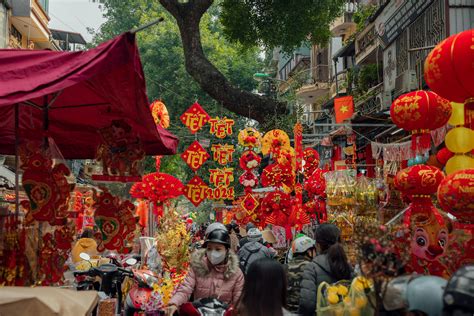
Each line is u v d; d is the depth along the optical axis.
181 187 10.62
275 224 11.54
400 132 12.91
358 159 16.56
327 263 4.98
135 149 5.95
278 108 16.59
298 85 24.81
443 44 4.65
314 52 33.22
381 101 16.34
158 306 6.74
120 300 8.08
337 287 4.18
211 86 16.14
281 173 11.59
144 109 5.46
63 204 5.75
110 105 6.29
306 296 4.88
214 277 5.40
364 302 3.98
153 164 31.23
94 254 8.71
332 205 8.53
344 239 7.83
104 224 5.96
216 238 5.30
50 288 3.78
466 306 2.67
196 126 13.40
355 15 23.44
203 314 5.02
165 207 10.64
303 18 17.52
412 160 8.54
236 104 16.39
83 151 8.22
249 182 13.15
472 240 4.50
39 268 5.45
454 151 5.29
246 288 3.46
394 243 3.37
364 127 14.21
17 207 5.56
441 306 2.91
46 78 4.58
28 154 5.60
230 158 13.91
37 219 5.48
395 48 16.52
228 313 4.87
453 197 4.48
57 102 6.34
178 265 7.55
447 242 4.71
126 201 6.04
